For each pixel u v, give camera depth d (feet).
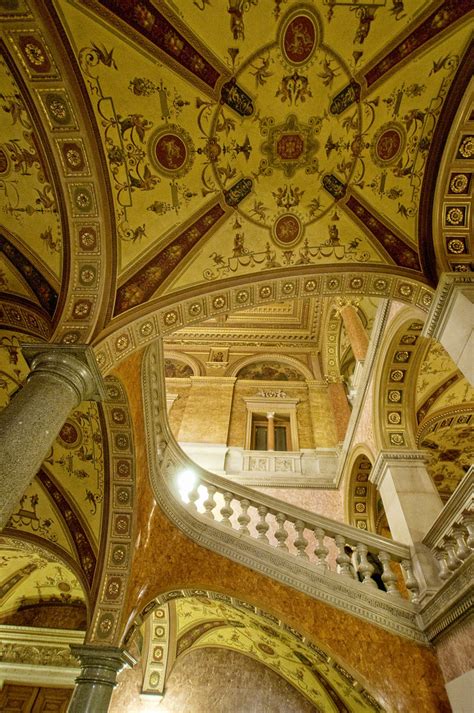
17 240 13.16
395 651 14.08
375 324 23.12
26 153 11.87
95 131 11.76
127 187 12.89
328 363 38.99
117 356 13.17
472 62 11.52
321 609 15.19
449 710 12.77
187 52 11.41
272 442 33.35
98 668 15.17
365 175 14.02
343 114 12.99
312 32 11.57
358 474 26.17
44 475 17.98
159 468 18.37
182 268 14.37
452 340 13.50
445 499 31.89
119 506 17.19
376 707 16.85
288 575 15.99
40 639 23.32
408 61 11.86
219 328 43.62
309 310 42.63
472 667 11.76
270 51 11.78
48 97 10.94
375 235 14.85
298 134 13.38
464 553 13.20
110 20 10.40
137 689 23.62
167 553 17.26
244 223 14.71
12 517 18.71
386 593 15.26
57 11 9.91
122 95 11.68
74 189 12.32
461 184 13.47
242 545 16.97
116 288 13.21
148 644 24.08
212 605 20.02
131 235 13.38
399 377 22.00
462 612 12.19
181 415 34.99
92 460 17.31
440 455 28.86
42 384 10.46
